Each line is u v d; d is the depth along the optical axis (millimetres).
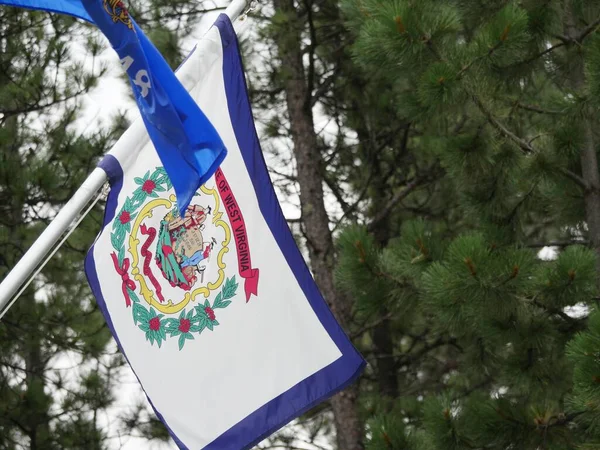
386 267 8492
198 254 5836
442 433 8375
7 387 12156
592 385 6953
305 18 11906
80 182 11852
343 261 8555
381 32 7578
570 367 8664
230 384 5770
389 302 8602
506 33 7578
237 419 5734
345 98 12344
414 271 8188
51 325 12016
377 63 7918
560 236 11289
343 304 11508
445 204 12203
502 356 9750
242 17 6141
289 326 5766
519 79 8609
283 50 11531
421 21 7566
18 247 11977
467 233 8250
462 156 8375
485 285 7516
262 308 5777
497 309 7789
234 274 5812
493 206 8883
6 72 12195
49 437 12258
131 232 5863
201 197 5879
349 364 5719
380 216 11719
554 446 8312
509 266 7523
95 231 12086
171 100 5082
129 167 5848
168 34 11703
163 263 5852
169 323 5828
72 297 12461
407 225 8336
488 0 8602
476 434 8367
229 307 5801
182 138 5090
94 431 12367
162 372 5809
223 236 5836
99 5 4914
